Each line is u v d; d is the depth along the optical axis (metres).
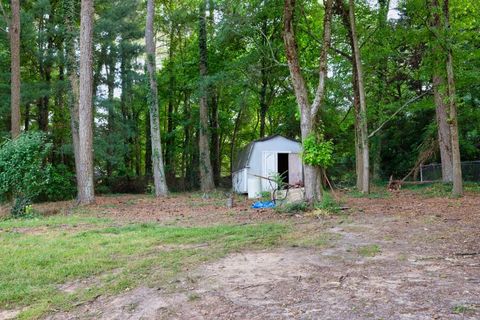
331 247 6.55
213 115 29.69
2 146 13.29
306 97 11.84
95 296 4.37
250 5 19.53
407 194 15.88
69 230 9.20
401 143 26.70
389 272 4.89
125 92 24.95
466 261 5.32
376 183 24.08
